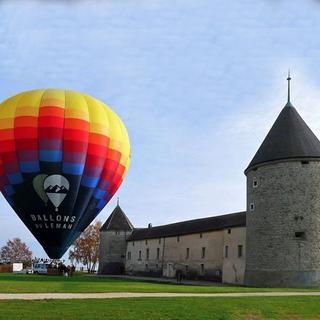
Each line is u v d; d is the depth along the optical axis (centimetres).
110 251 7369
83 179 2827
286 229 3709
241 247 4516
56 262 5503
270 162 3856
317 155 3747
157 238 6400
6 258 12700
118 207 7781
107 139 2914
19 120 2795
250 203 4034
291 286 3600
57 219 2788
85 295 2152
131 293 2327
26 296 2045
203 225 5456
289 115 4000
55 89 2988
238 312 1839
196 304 1933
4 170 2800
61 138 2783
